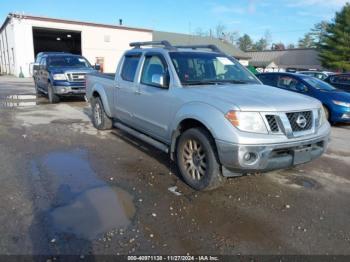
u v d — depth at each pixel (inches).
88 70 478.0
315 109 165.9
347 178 192.4
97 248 116.4
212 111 153.6
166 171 194.5
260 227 134.2
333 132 337.1
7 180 174.1
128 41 1517.0
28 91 671.1
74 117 364.5
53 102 478.3
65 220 134.3
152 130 208.1
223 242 122.8
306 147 159.5
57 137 269.7
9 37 1395.2
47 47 1768.0
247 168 146.3
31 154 220.7
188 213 143.7
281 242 124.0
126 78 238.7
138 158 218.2
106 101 271.0
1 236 121.8
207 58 208.4
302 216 144.5
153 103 200.1
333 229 134.4
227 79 202.8
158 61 204.5
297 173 197.9
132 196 159.3
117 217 138.0
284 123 149.1
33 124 320.5
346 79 518.6
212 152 156.4
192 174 170.7
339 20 1884.8
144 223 133.9
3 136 267.9
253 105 148.5
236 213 145.1
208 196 161.3
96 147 242.2
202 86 183.0
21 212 139.9
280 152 152.2
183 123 177.2
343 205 156.3
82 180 177.5
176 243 121.1
